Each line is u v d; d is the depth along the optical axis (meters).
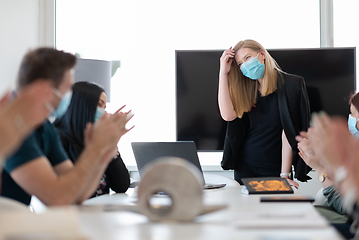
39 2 4.23
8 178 1.62
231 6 4.09
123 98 4.12
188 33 4.11
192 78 3.91
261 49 3.05
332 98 3.79
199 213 1.25
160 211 1.26
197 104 3.91
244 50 3.04
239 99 3.12
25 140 1.47
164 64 4.11
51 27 4.22
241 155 3.19
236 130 3.17
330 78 3.79
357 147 1.05
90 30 4.20
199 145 3.91
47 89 0.77
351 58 3.78
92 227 1.17
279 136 3.10
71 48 4.21
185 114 3.92
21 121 0.75
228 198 1.80
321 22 4.04
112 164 2.27
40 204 2.07
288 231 1.07
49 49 1.49
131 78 4.12
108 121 1.48
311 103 3.80
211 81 3.89
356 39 4.04
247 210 1.42
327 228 1.10
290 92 3.03
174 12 4.12
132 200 1.76
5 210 1.16
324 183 2.17
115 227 1.17
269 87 3.02
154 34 4.13
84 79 3.57
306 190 3.88
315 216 1.24
